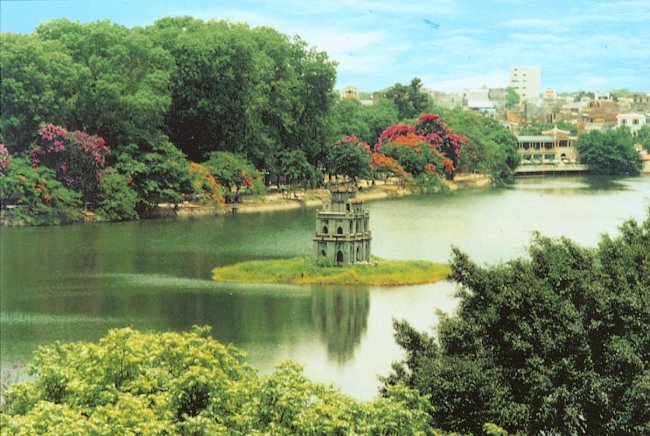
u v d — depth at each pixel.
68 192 133.50
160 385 36.09
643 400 36.19
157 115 147.75
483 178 188.12
